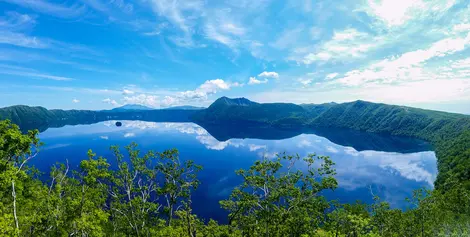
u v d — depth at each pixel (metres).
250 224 40.66
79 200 28.30
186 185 41.66
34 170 41.56
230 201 41.72
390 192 130.75
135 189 40.44
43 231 27.83
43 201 28.19
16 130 25.36
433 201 45.00
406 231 43.66
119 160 40.47
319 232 38.09
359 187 138.50
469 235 37.94
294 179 37.78
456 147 183.38
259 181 37.12
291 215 36.81
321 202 38.34
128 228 41.25
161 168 41.97
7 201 28.22
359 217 34.62
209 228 43.81
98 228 28.22
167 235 37.66
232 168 174.75
